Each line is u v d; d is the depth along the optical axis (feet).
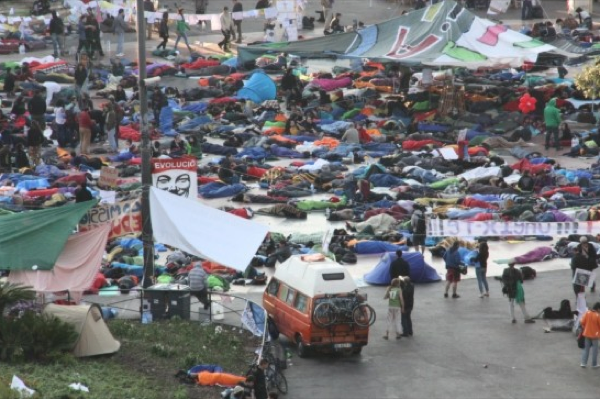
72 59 506.48
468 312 247.09
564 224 254.47
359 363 216.33
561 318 238.27
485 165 357.00
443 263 281.13
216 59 500.74
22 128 383.04
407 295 229.66
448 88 419.74
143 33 240.12
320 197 332.19
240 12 516.32
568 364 216.13
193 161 246.88
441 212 303.68
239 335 226.17
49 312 205.77
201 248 231.91
